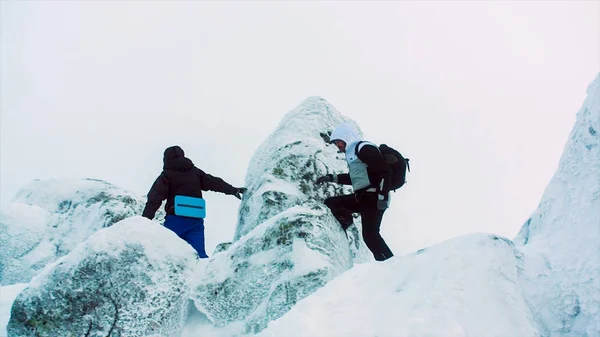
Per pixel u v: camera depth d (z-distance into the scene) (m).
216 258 5.61
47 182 9.09
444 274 4.16
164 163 6.92
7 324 4.86
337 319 4.10
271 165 8.07
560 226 4.55
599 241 4.15
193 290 5.30
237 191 7.38
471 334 3.78
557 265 4.31
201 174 7.07
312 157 8.05
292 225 5.39
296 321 4.11
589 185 4.45
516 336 3.81
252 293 5.21
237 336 4.95
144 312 4.73
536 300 4.21
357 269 4.57
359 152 5.71
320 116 8.70
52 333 4.61
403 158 5.85
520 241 5.17
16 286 6.22
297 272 5.06
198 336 5.07
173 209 6.69
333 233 5.65
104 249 4.79
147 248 4.88
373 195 5.78
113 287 4.72
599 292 3.99
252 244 5.48
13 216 8.16
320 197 7.84
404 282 4.27
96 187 8.93
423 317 3.87
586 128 4.69
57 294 4.66
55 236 8.33
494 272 4.14
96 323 4.65
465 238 4.44
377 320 3.99
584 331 3.96
